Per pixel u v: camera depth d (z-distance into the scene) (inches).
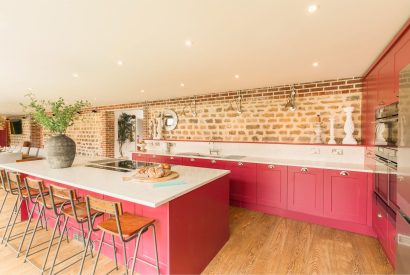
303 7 57.0
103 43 80.9
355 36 73.4
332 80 130.4
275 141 149.6
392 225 74.7
